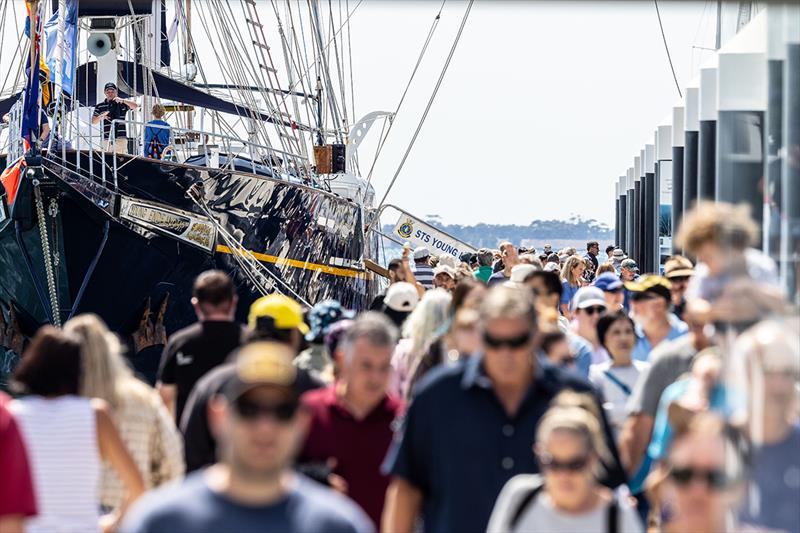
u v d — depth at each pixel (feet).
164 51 209.26
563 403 47.32
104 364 59.67
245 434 34.76
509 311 50.83
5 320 168.04
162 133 179.73
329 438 58.29
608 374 75.87
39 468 54.34
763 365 46.88
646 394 64.49
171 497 35.04
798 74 56.90
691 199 185.68
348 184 219.00
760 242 58.95
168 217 164.55
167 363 77.61
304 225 185.37
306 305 187.42
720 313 48.60
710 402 50.21
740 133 70.23
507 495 47.57
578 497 46.39
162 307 167.32
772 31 57.52
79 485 54.65
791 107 56.75
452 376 52.24
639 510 65.26
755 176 67.31
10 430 49.60
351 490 58.18
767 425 46.47
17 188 157.79
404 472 52.70
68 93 162.30
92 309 165.17
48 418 55.01
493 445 51.21
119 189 163.22
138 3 178.50
